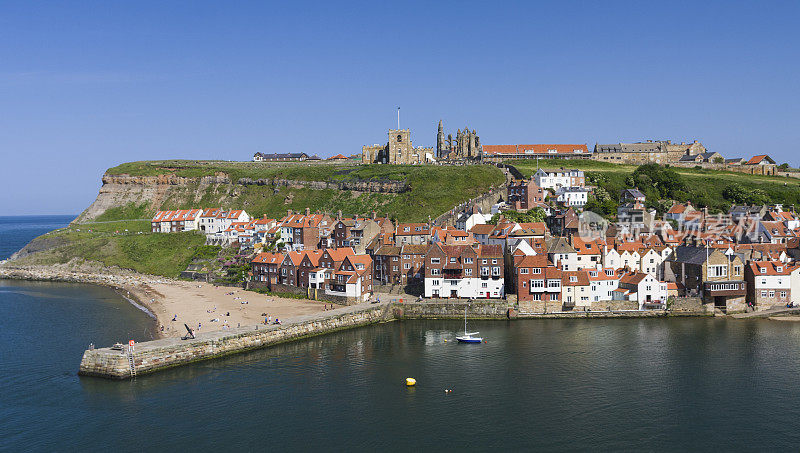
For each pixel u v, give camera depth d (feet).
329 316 429.79
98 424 266.77
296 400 295.89
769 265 469.16
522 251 480.23
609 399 297.33
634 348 379.76
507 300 465.88
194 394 302.45
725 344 386.32
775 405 288.71
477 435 258.78
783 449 246.27
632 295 465.88
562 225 599.98
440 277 489.67
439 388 312.50
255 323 418.10
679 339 399.24
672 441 253.24
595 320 456.04
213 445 248.93
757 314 460.55
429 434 259.60
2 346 381.19
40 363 347.15
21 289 625.00
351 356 368.27
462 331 427.33
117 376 320.29
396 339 407.44
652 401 294.46
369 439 255.09
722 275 466.29
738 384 315.78
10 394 300.20
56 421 269.44
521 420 273.54
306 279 528.63
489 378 327.26
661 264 508.12
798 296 469.98
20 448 244.63
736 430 263.29
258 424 268.41
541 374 332.80
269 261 567.59
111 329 422.41
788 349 374.02
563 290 465.88
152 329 419.33
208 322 427.33
